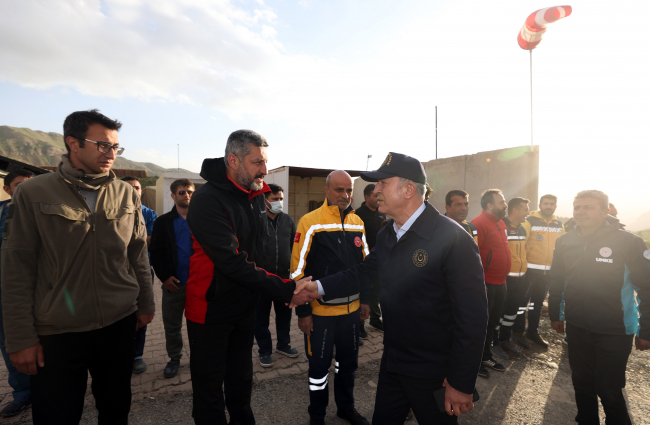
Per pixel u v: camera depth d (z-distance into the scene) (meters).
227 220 1.66
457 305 1.29
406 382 1.42
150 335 3.81
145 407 2.40
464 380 1.25
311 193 13.16
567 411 2.57
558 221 4.09
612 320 1.98
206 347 1.68
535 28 7.17
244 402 1.91
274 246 3.35
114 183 1.66
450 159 7.71
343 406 2.29
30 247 1.37
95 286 1.51
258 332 3.13
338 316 2.18
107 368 1.62
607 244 2.04
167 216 2.88
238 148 1.67
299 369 3.09
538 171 5.71
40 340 1.41
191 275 1.70
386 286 1.50
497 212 3.21
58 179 1.46
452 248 1.32
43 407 1.40
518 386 2.95
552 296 2.43
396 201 1.46
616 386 1.98
